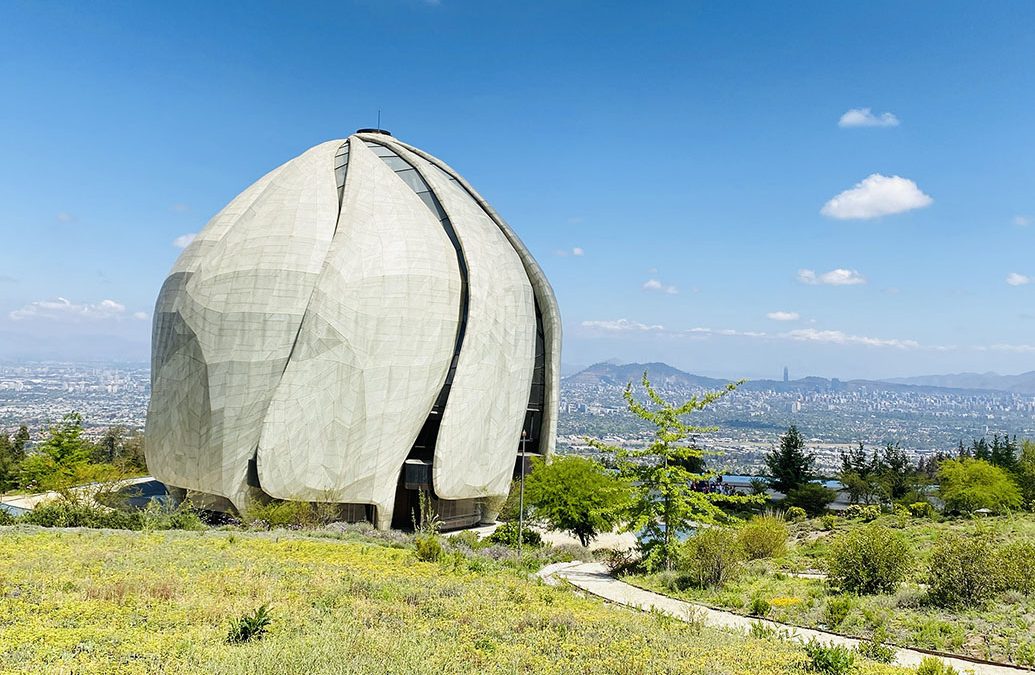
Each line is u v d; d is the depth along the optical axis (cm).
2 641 1202
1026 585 2006
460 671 1198
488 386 4544
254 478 4025
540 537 4056
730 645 1491
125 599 1493
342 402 4066
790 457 6819
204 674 1095
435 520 4219
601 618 1698
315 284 4119
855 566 2294
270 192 4559
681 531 3012
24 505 5288
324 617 1477
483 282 4609
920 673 1320
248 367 4041
